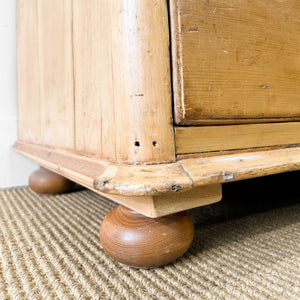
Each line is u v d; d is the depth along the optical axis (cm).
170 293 33
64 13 51
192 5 34
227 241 48
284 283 35
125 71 33
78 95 46
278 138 42
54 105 59
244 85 38
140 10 32
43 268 39
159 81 33
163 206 33
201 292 33
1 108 94
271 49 41
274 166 38
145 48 32
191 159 34
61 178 80
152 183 30
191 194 35
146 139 33
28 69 80
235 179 34
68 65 50
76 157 47
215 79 36
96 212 66
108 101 36
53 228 56
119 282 36
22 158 96
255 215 62
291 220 58
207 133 36
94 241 49
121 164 34
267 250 44
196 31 34
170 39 33
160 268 39
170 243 37
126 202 38
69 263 41
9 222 59
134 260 37
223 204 71
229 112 37
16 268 40
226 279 36
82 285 35
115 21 34
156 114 33
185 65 33
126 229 37
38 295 33
